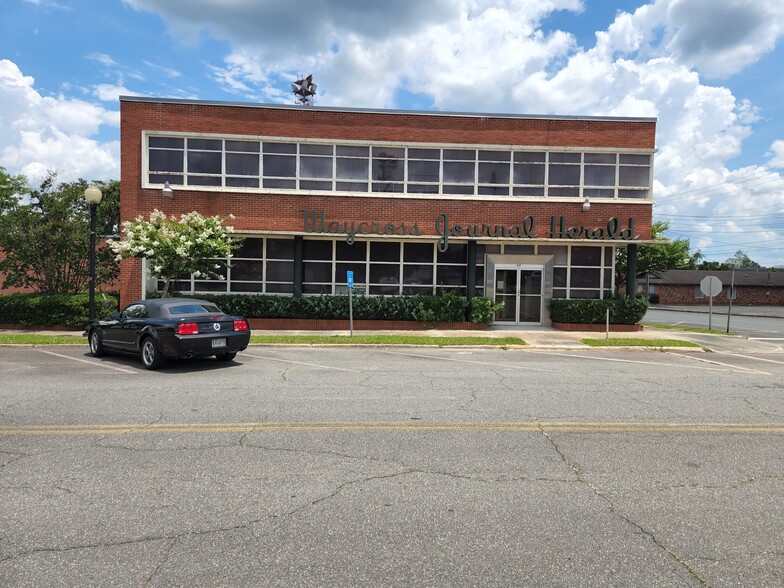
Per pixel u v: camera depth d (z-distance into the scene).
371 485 4.58
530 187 19.33
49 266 18.81
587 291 19.81
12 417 6.76
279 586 3.09
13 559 3.36
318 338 15.36
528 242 19.25
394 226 18.86
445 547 3.55
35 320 17.45
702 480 4.76
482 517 3.99
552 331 18.38
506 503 4.24
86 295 17.67
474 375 10.24
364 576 3.20
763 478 4.82
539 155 19.36
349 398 7.98
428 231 18.98
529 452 5.48
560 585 3.12
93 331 12.48
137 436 5.93
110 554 3.43
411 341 15.07
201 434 6.02
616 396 8.30
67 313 17.34
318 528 3.80
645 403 7.80
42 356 12.52
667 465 5.13
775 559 3.43
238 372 10.36
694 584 3.14
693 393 8.62
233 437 5.91
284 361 11.93
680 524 3.91
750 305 55.53
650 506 4.21
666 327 21.28
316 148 19.03
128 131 18.41
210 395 8.13
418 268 19.58
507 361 12.34
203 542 3.59
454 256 19.62
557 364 11.92
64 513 4.01
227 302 18.17
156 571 3.23
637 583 3.15
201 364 11.40
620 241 19.00
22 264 19.08
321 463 5.11
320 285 19.34
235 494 4.37
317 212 18.75
